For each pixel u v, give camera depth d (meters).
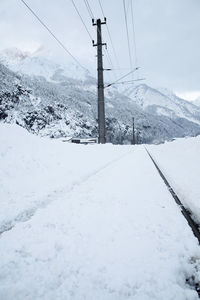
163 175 6.78
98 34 20.22
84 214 3.42
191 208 3.67
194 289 1.78
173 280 1.81
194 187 4.93
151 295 1.66
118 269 1.99
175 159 11.99
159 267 1.99
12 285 1.80
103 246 2.42
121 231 2.78
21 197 4.44
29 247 2.44
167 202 3.90
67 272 1.97
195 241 2.46
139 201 4.01
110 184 5.50
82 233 2.75
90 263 2.10
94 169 8.19
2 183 5.04
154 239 2.53
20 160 6.54
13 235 2.73
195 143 16.09
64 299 1.64
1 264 2.12
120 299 1.62
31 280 1.87
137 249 2.32
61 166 7.66
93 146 14.58
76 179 6.23
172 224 2.93
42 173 6.43
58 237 2.66
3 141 7.05
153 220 3.08
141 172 7.23
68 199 4.26
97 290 1.73
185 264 2.06
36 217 3.31
